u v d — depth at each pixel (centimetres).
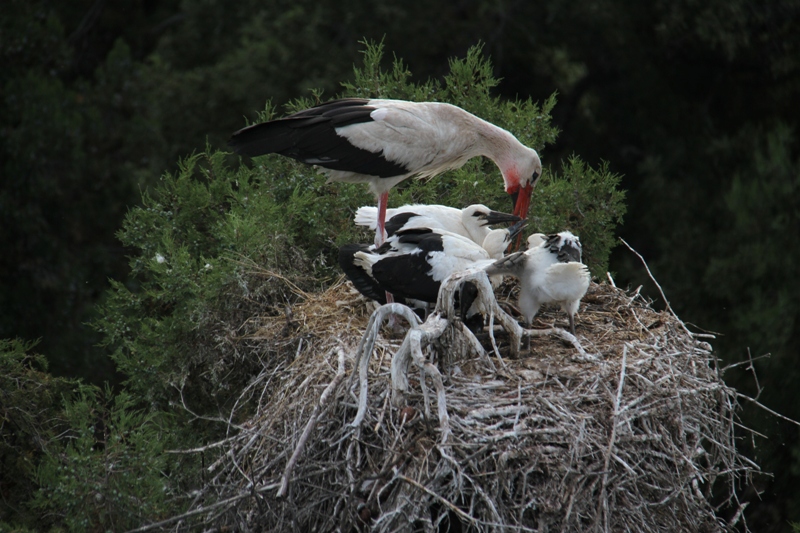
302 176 1280
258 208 1182
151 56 2170
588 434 794
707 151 2178
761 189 1922
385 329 1012
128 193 1969
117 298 1262
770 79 2264
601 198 1328
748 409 1694
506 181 1209
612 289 1127
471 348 886
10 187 1881
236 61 2077
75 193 1961
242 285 1110
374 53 1413
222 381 1162
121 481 1074
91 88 2202
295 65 2073
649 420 841
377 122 1104
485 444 766
